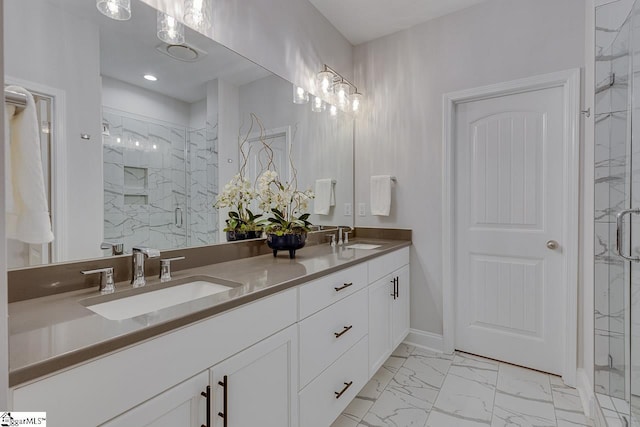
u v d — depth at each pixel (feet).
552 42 6.64
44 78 3.43
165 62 4.66
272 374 3.80
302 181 7.39
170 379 2.70
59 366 2.03
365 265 6.08
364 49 9.21
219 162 5.47
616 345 5.14
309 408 4.43
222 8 5.43
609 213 5.30
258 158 6.24
